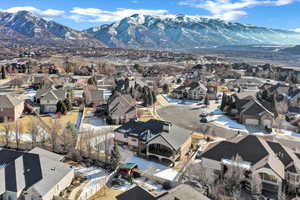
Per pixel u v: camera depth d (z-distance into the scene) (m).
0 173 39.66
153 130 56.25
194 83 110.19
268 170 40.97
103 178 44.28
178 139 53.31
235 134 66.62
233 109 83.69
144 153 53.78
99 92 92.56
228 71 187.12
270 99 91.69
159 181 43.62
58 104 79.88
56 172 41.34
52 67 168.38
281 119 76.75
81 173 46.00
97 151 52.16
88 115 79.19
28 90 110.56
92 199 38.56
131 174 45.50
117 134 58.25
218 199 37.69
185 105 96.44
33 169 40.69
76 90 114.19
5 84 122.75
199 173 44.12
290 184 41.47
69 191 40.66
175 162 50.59
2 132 61.81
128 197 33.94
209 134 66.56
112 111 72.56
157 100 103.00
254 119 74.69
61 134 57.56
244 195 40.50
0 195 36.66
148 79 140.25
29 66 167.12
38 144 53.94
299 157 48.06
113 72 171.00
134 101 90.38
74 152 50.81
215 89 110.38
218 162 46.16
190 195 32.41
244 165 43.50
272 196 40.22
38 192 36.56
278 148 47.56
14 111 71.19
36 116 76.81
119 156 48.06
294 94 101.88
